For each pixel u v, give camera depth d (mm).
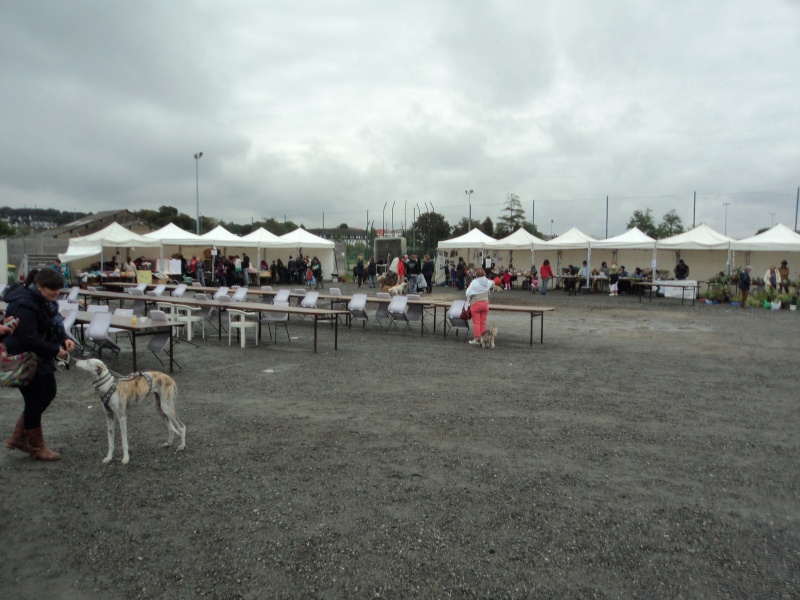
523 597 2811
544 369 8453
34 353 4246
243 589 2848
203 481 4168
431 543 3312
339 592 2830
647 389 7227
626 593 2859
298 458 4648
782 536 3467
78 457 4621
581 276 25750
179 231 26406
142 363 8625
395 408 6195
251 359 9078
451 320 11438
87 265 29141
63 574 2971
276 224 50688
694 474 4422
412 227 35906
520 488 4102
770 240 21422
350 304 12859
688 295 23078
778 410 6297
